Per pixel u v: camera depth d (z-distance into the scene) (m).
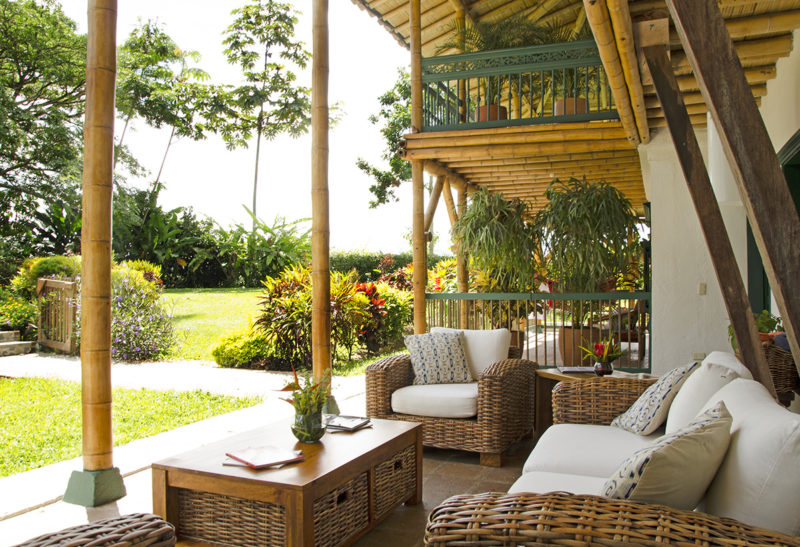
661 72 3.08
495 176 8.22
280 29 22.64
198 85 22.67
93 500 3.25
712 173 4.00
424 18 8.36
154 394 6.18
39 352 9.27
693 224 5.89
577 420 3.35
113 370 7.77
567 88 7.27
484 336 4.86
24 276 10.83
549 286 6.77
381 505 3.00
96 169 3.26
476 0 8.39
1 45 15.08
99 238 3.29
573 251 5.98
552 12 9.34
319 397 3.01
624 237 5.93
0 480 3.64
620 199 6.04
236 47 22.77
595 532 1.41
